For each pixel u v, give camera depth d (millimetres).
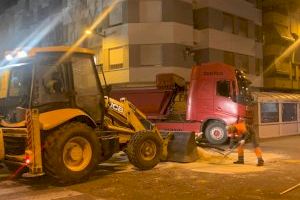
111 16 29734
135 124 11625
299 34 40594
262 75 36969
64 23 33656
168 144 12133
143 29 28609
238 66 33594
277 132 22984
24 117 9008
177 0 29219
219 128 17641
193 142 12172
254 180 9164
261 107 21750
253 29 35562
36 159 8539
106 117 10961
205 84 17875
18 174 10078
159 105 18672
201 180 9250
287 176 9641
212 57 30938
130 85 28375
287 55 39188
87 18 31406
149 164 10789
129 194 7973
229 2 32906
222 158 12711
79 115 9383
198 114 17859
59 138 8781
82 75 9898
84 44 31578
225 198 7535
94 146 9398
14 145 9328
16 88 9469
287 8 39219
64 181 8883
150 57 28703
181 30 29328
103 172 10531
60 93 9469
